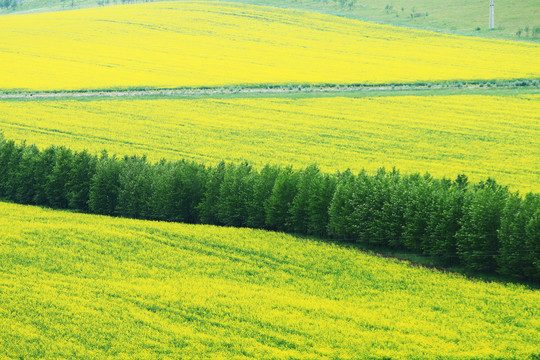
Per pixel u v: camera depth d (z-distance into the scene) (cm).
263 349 1941
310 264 2766
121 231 3192
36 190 3947
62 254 2800
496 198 2739
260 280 2570
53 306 2236
